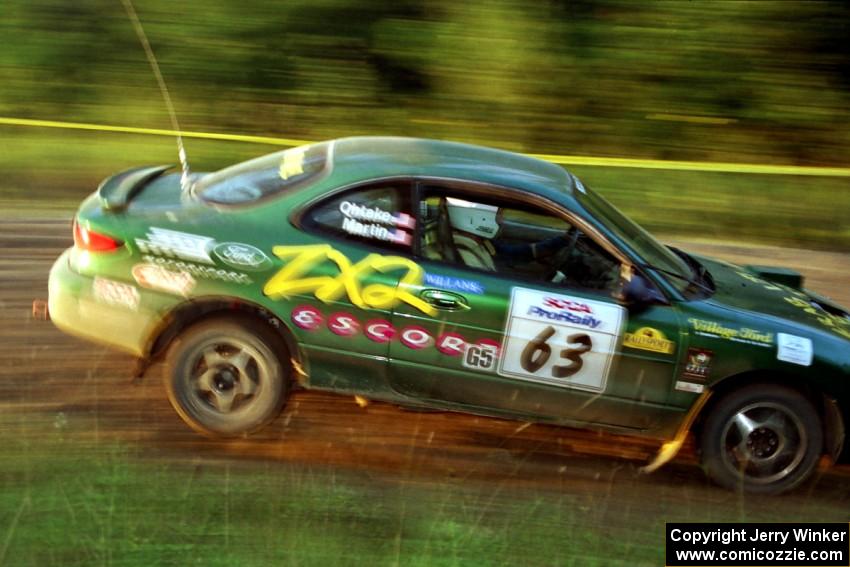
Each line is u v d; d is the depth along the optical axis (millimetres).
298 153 5215
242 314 4723
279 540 4066
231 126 13000
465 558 4105
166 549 3939
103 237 4656
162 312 4633
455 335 4688
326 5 13328
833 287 8617
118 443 4758
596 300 4730
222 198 4852
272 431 5031
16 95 12680
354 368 4750
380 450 5004
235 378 4777
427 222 4773
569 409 4859
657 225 10297
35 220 8266
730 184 12062
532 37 13586
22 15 12922
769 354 4773
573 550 4312
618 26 13609
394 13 13508
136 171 5324
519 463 5078
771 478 4988
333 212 4715
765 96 13695
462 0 13609
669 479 5109
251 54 13258
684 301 4820
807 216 11078
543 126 13633
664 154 13656
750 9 13492
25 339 5758
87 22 13023
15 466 4441
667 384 4785
